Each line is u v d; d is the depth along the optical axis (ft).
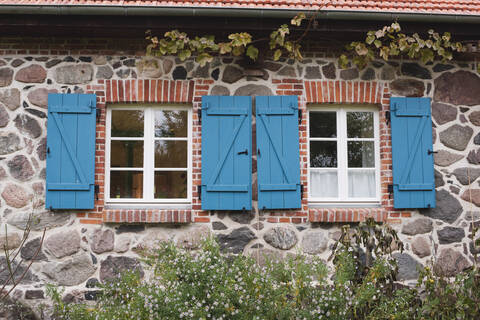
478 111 17.12
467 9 16.47
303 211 16.25
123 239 15.78
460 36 16.57
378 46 15.55
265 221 16.17
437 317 12.98
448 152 16.92
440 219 16.69
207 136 16.08
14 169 15.70
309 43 16.80
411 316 13.46
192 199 16.07
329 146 17.15
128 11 14.70
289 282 13.05
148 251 15.70
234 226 16.08
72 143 15.74
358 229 13.78
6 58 16.01
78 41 16.21
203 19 15.28
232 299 11.64
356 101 16.70
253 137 16.44
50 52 16.12
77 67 16.14
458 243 16.63
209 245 13.42
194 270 12.14
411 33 16.20
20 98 15.90
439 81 17.08
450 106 17.06
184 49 16.12
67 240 15.62
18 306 14.92
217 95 16.29
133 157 16.61
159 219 15.60
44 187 15.75
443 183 16.80
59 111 15.74
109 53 16.26
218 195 15.94
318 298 12.35
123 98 16.11
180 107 16.79
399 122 16.67
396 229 16.51
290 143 16.26
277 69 16.65
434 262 16.43
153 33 16.02
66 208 15.56
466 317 12.84
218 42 16.39
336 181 17.07
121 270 15.61
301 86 16.65
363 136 17.20
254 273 12.57
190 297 11.89
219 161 16.02
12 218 15.55
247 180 16.05
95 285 15.44
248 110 16.24
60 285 15.47
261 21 15.43
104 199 16.14
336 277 12.80
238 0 15.88
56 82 16.05
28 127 15.87
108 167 16.43
